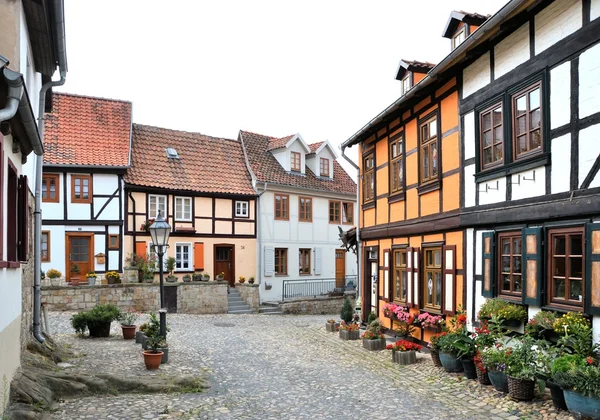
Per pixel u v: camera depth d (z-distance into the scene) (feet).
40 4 23.81
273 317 66.28
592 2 21.81
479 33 26.96
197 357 35.09
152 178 69.41
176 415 21.30
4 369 18.24
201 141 81.76
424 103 37.63
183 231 70.64
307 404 23.56
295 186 82.69
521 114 26.71
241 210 77.41
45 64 31.81
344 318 51.01
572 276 23.07
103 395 24.16
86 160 63.57
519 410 21.36
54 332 43.39
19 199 23.76
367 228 49.52
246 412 22.15
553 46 24.09
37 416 19.20
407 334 39.37
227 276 75.87
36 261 32.30
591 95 21.79
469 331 30.68
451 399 24.02
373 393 25.57
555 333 23.13
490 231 28.96
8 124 18.47
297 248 83.87
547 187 24.34
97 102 72.28
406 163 40.70
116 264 64.69
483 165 29.99
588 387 18.35
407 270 40.24
